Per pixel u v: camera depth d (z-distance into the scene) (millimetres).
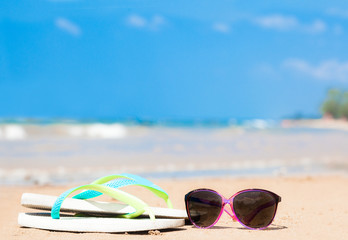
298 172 2387
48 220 1153
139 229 1131
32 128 6023
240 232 1137
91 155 3004
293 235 1119
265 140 5238
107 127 7031
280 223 1219
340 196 1569
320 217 1280
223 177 2092
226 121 18641
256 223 1164
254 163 2787
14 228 1167
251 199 1165
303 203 1455
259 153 3479
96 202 1184
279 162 2885
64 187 1712
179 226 1162
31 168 2322
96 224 1139
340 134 7398
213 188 1714
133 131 6887
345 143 4996
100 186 1153
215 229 1166
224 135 6348
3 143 3863
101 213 1175
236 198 1168
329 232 1146
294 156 3326
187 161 2799
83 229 1139
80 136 5312
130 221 1134
